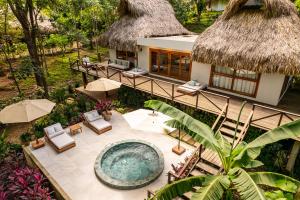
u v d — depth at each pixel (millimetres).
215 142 5609
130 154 9500
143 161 9078
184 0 28172
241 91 11344
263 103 10633
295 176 8453
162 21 16594
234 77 11320
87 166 8938
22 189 7520
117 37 15688
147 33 14773
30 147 10164
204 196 4430
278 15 9945
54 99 15562
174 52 13406
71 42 27328
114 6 24609
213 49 10461
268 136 5254
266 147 8852
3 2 15344
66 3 18688
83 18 26781
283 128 5176
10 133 12133
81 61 18641
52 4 17047
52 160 9297
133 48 14758
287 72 8703
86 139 10711
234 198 5746
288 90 12484
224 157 5605
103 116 12398
